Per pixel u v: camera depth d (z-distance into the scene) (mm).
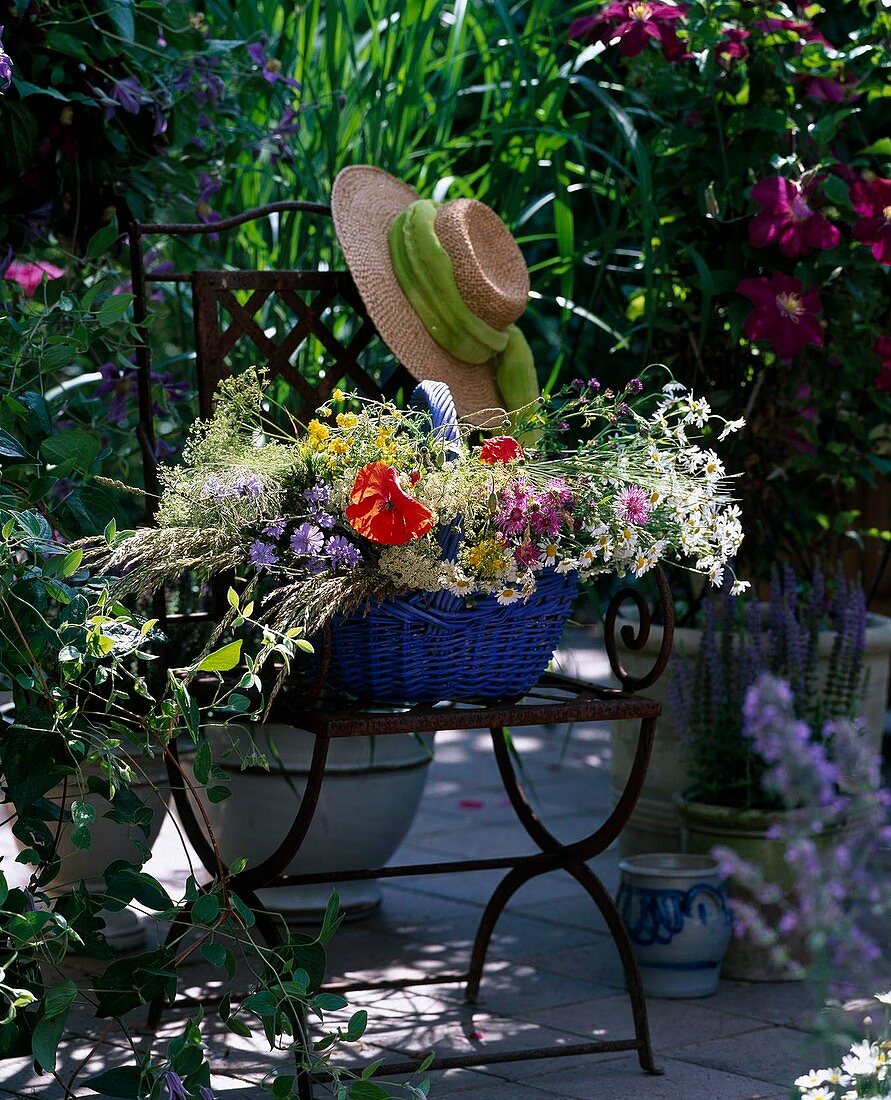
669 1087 2268
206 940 2018
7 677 1978
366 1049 2422
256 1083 2271
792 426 3203
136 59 2809
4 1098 2180
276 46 3295
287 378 2656
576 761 4629
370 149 3168
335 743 2887
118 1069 1903
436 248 2529
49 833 1984
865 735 2861
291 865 2996
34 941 1811
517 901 3246
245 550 2023
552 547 2082
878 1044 1738
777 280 2930
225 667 1887
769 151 3031
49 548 1904
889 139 3229
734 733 2842
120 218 2867
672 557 2908
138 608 2607
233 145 3123
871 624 3168
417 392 2137
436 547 1997
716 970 2684
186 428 2850
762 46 3029
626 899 2693
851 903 1921
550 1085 2285
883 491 4562
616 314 3586
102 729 2027
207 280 2549
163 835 3584
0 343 2291
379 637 2080
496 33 3861
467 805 4039
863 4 3230
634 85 3264
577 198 4586
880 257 2881
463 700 2209
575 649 6027
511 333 2641
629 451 2232
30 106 2676
